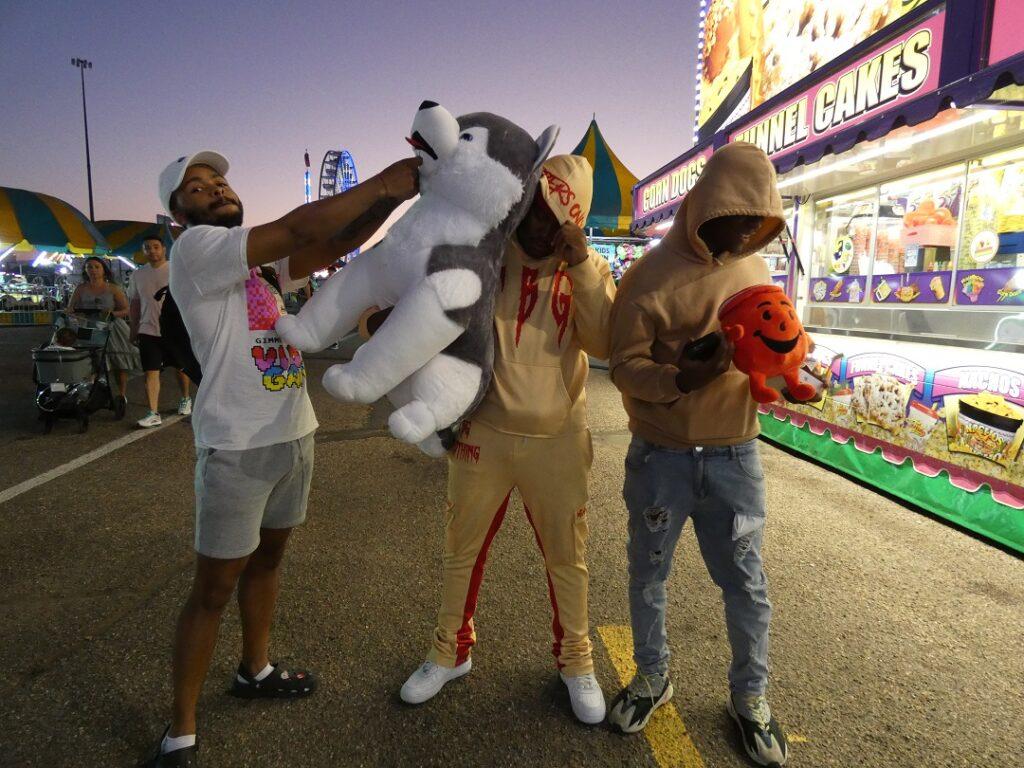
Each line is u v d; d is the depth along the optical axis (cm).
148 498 412
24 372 983
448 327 153
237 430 169
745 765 191
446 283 150
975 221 464
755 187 165
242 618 208
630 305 183
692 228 172
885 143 441
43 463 491
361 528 369
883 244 551
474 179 152
